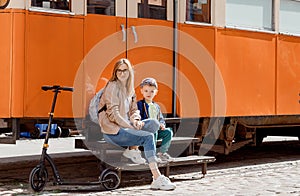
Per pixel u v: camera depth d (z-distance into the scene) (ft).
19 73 23.47
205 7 28.81
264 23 31.27
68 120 24.85
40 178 22.65
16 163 32.60
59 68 24.27
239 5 30.04
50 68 24.08
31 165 31.78
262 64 31.04
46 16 24.00
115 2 25.85
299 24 33.17
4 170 29.63
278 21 31.86
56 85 23.80
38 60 23.84
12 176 27.48
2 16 23.61
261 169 30.63
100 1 25.45
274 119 32.89
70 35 24.54
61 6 24.52
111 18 25.71
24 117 23.53
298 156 36.83
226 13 29.48
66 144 44.62
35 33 23.79
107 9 25.64
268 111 31.32
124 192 23.09
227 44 29.45
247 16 30.42
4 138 23.84
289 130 36.47
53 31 24.16
